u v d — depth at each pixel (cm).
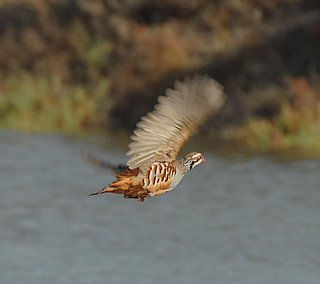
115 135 2605
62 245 1563
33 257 1499
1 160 2205
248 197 1853
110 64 2908
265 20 2909
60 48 3006
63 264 1458
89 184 1997
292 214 1733
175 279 1384
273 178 2008
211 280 1377
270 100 2545
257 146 2369
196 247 1540
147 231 1644
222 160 2189
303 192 1883
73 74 2934
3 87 2922
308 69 2661
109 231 1645
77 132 2652
